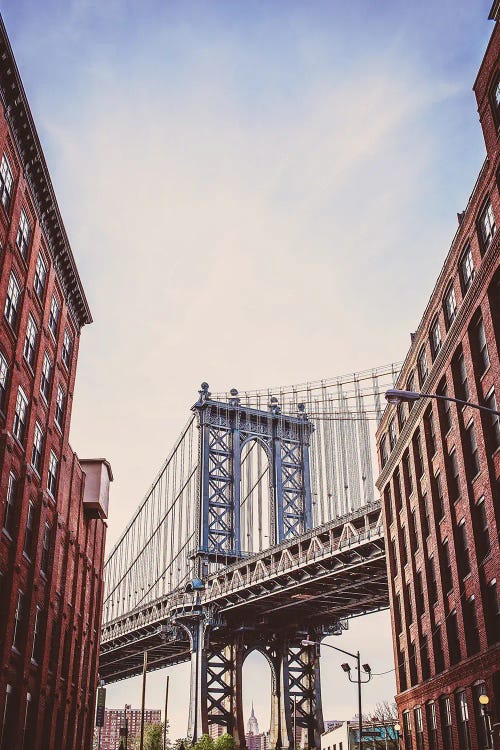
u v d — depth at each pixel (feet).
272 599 283.38
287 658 309.63
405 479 161.99
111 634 358.84
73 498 164.04
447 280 133.69
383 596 261.44
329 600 273.33
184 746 274.77
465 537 125.29
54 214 137.28
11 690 116.16
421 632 149.07
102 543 209.56
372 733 161.68
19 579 118.93
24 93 115.75
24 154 122.62
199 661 298.97
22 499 119.55
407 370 159.74
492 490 110.93
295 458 338.13
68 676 156.66
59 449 147.33
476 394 117.08
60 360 149.38
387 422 181.98
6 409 114.21
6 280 113.60
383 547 218.79
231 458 329.72
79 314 164.35
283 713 299.17
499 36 110.32
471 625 121.39
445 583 132.98
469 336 120.06
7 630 111.65
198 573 307.17
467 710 119.65
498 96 111.86
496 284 112.47
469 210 121.29
